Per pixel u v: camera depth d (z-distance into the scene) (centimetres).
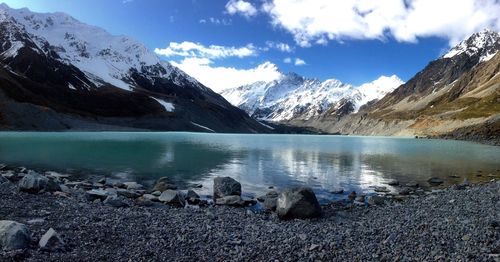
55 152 6981
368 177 4728
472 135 16912
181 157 6794
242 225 2172
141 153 7281
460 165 6131
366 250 1658
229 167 5494
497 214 2197
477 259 1466
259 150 8875
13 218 1998
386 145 12212
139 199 2894
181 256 1568
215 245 1727
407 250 1625
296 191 2542
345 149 9881
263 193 3591
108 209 2414
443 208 2538
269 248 1694
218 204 2969
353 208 2866
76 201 2616
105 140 11275
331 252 1636
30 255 1459
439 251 1573
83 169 4919
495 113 19962
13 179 3525
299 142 13925
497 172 5269
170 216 2305
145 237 1805
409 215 2408
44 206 2339
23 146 8181
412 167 5806
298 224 2266
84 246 1628
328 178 4612
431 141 15688
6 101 17662
